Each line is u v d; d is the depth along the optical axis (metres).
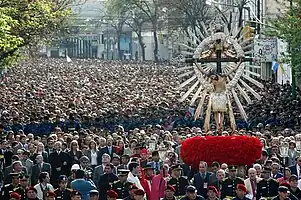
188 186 32.12
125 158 37.88
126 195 34.31
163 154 41.56
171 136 45.62
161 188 34.62
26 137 47.31
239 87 43.31
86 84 113.88
